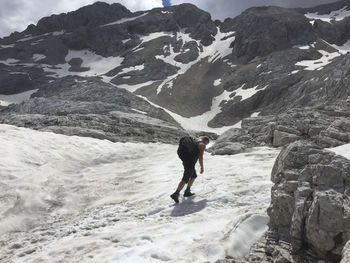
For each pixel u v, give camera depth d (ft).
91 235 23.47
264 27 539.70
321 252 16.58
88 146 54.70
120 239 21.81
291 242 17.93
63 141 53.72
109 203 31.48
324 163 19.02
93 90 299.99
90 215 28.66
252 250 19.16
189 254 18.57
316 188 17.84
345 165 17.78
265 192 28.17
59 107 169.78
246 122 71.61
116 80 534.78
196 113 398.01
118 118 106.11
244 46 537.65
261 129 63.16
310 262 16.78
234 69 493.77
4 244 24.66
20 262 20.67
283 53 472.44
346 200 16.63
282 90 366.43
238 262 17.61
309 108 66.23
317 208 16.60
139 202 30.42
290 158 20.80
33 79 554.87
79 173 41.57
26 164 40.37
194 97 438.81
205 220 23.71
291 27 529.86
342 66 278.67
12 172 36.47
